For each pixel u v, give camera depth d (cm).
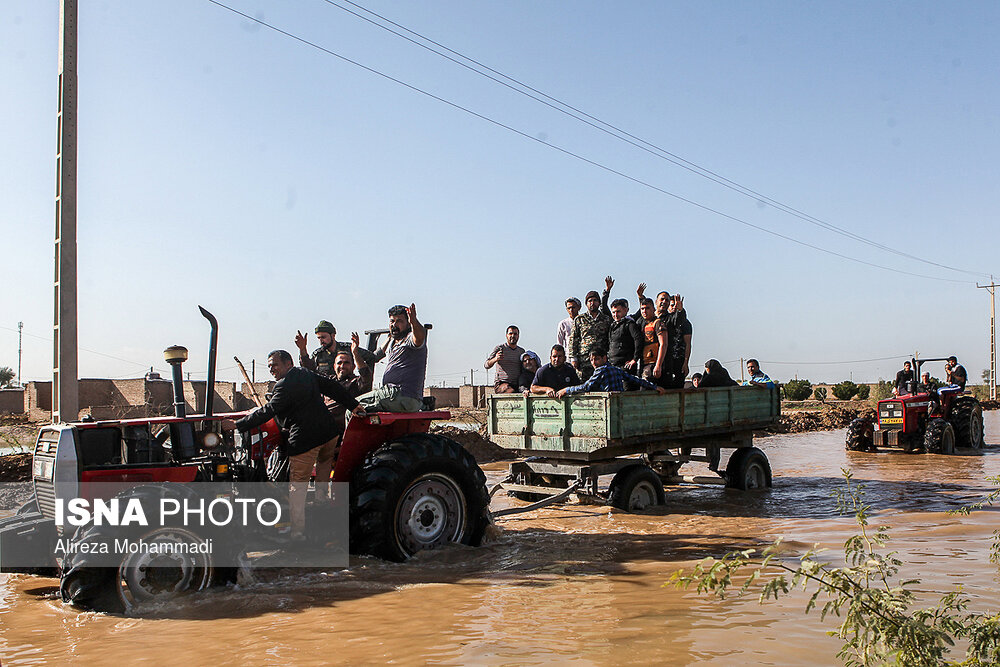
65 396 966
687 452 1009
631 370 955
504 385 1045
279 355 629
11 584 584
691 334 982
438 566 602
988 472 1251
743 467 1048
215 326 642
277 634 438
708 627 431
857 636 288
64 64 1000
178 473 575
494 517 784
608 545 686
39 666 400
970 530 732
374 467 625
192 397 2623
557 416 883
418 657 392
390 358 743
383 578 564
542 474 937
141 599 504
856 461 1464
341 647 412
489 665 377
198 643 428
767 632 420
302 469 627
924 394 1630
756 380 1115
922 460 1467
